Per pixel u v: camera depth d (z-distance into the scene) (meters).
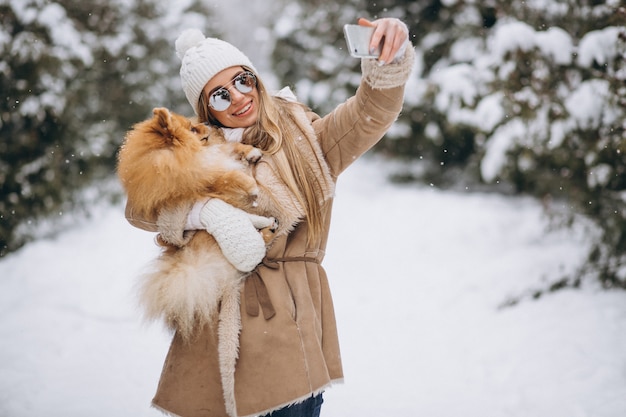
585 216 5.62
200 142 2.28
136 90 9.38
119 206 8.97
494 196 8.91
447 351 4.49
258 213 2.30
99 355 4.58
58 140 7.73
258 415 2.24
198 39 2.54
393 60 2.20
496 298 5.30
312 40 10.55
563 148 5.59
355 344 4.78
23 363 4.41
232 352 2.24
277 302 2.29
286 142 2.37
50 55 7.43
